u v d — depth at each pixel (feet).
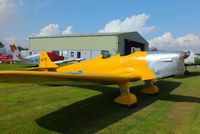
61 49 104.01
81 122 9.89
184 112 11.61
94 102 14.16
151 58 14.46
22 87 20.83
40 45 111.65
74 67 20.35
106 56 18.10
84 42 96.43
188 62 36.96
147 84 17.31
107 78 10.71
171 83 24.56
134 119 10.36
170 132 8.57
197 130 8.78
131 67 15.14
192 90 19.26
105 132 8.57
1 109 11.99
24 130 8.77
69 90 19.08
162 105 13.38
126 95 13.24
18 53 59.31
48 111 11.73
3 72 7.04
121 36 91.30
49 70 24.22
